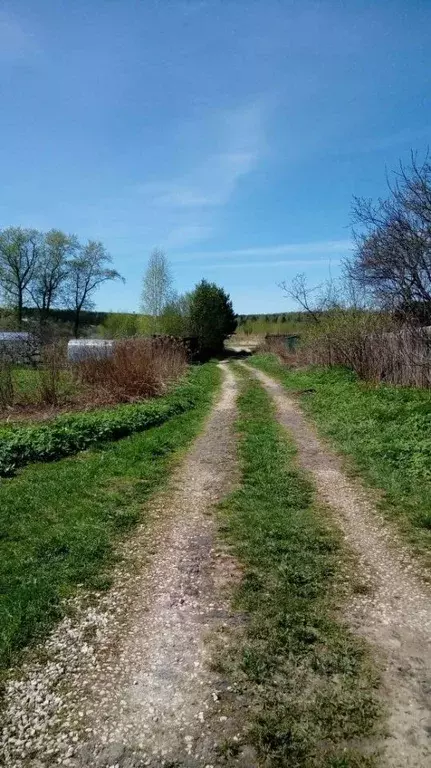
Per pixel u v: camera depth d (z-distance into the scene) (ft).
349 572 14.80
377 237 49.19
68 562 15.62
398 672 10.55
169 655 11.34
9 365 43.57
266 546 16.43
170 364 64.85
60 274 150.71
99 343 64.49
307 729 9.13
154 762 8.57
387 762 8.41
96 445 29.96
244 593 13.73
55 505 20.35
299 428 34.96
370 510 19.39
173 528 18.40
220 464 26.61
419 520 17.98
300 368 74.90
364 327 52.49
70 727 9.37
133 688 10.34
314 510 19.66
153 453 28.48
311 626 12.19
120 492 22.02
